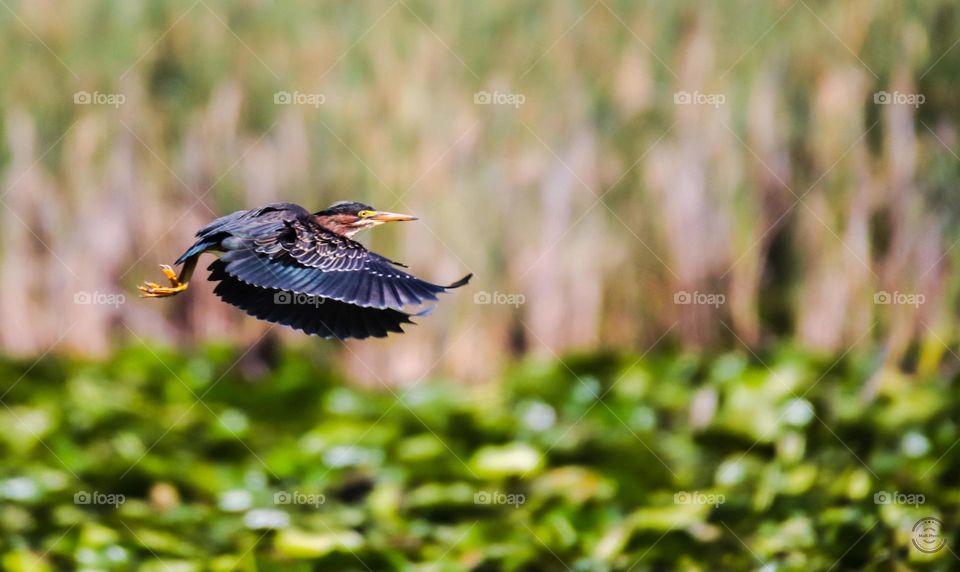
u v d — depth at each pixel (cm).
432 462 1179
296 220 588
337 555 975
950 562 934
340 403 1372
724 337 1435
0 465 1159
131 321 1495
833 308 1411
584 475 1143
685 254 1435
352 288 548
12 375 1396
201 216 1475
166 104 1488
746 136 1432
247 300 609
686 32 1443
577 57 1449
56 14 1497
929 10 1399
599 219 1441
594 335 1441
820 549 960
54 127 1497
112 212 1487
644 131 1443
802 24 1426
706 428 1251
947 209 1394
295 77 1466
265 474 1170
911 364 1376
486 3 1459
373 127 1454
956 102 1397
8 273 1486
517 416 1307
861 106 1412
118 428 1264
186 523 1052
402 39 1464
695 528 1002
